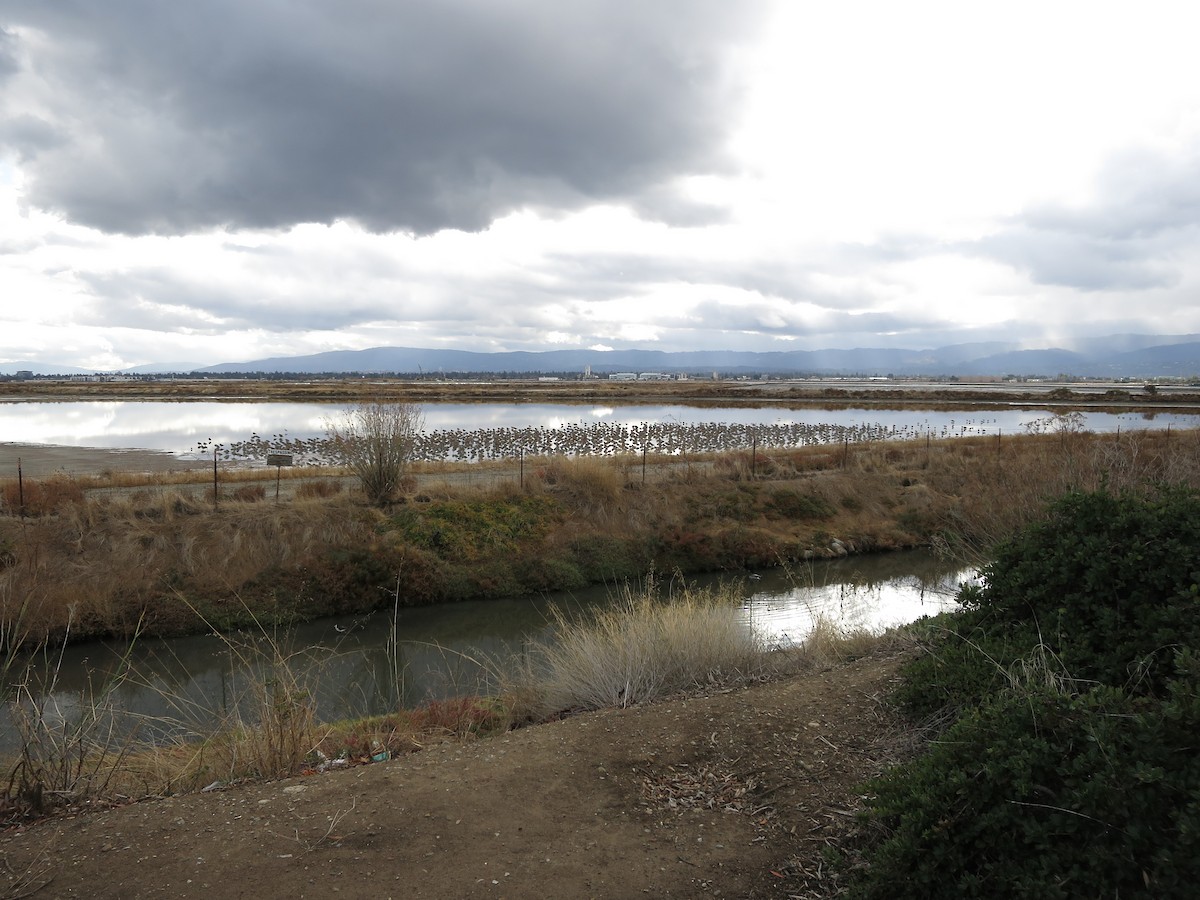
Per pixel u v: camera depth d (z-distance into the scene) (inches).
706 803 163.8
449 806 161.3
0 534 551.8
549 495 743.7
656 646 274.5
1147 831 104.6
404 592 604.4
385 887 130.8
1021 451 964.0
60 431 1631.4
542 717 262.2
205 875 134.3
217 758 214.7
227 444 1365.7
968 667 186.2
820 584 652.1
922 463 1010.1
